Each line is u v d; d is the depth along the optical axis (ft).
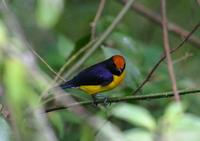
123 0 49.44
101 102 31.45
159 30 54.65
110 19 38.34
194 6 53.16
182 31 49.90
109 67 36.29
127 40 38.04
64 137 36.50
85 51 37.27
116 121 35.32
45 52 43.29
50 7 11.99
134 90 35.94
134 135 14.23
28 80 12.08
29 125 13.35
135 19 54.54
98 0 51.65
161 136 14.05
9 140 15.67
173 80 20.53
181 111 14.49
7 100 11.97
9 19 12.69
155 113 38.04
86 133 15.53
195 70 47.85
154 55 42.70
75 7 50.85
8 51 12.03
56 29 46.65
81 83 35.68
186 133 13.93
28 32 44.78
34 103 12.56
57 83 27.22
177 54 50.70
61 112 35.35
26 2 46.14
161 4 24.84
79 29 49.85
